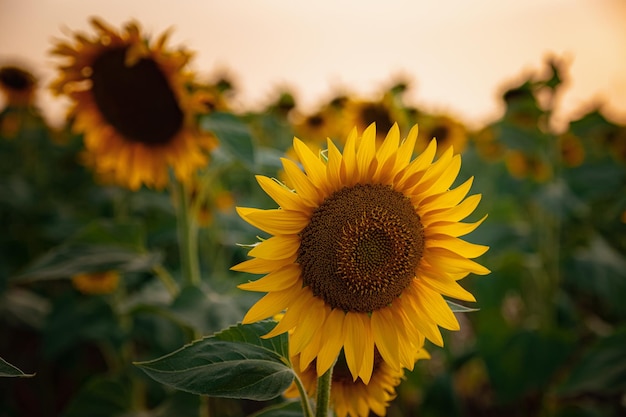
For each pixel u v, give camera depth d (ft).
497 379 15.24
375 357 7.44
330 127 25.88
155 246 19.49
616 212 16.01
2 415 17.19
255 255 6.23
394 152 6.51
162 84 12.16
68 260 11.50
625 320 19.79
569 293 22.80
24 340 21.59
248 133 11.40
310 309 6.46
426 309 6.66
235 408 17.75
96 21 12.23
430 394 16.60
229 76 25.05
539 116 16.60
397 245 6.46
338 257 6.37
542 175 21.71
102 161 13.73
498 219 19.54
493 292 17.76
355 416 7.49
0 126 31.60
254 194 23.36
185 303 10.14
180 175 12.51
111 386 13.85
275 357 6.31
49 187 29.78
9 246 23.08
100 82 12.70
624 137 24.95
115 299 18.16
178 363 5.82
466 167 29.07
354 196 6.48
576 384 11.93
